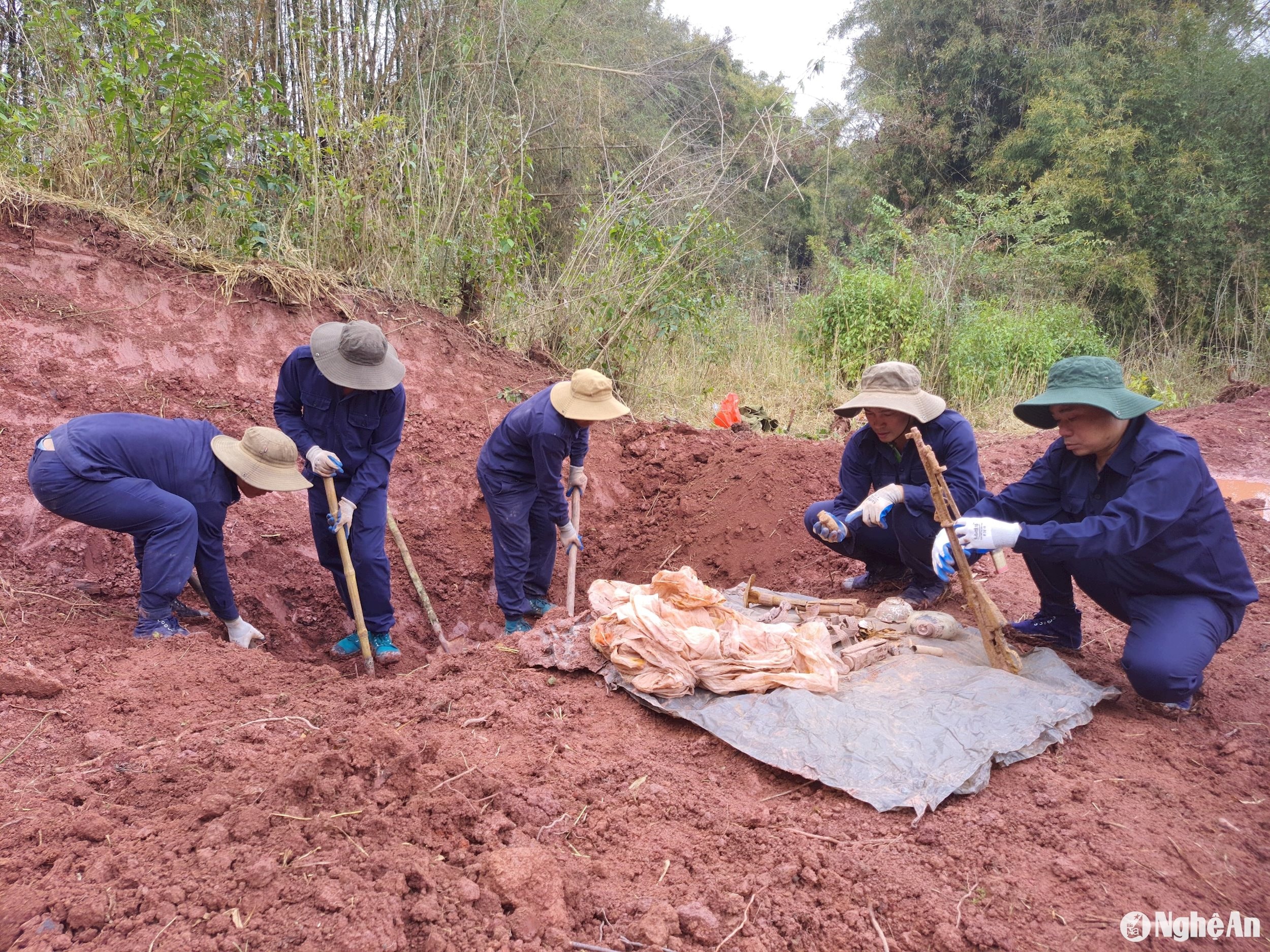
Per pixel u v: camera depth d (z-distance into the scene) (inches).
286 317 248.7
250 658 145.0
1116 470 129.4
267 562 203.6
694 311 339.0
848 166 805.2
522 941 80.7
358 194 285.6
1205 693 132.9
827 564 204.2
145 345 219.5
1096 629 160.9
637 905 86.7
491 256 303.9
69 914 80.5
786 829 99.7
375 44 321.7
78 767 107.7
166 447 151.9
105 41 257.8
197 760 109.5
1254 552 188.2
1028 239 565.9
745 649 130.3
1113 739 120.1
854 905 88.6
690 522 252.5
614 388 329.7
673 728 122.1
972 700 119.3
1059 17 767.7
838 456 248.7
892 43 818.2
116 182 244.4
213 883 85.0
